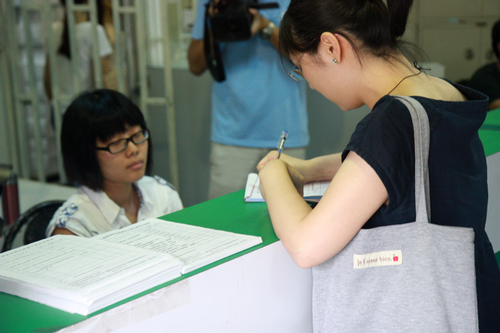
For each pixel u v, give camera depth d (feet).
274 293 2.58
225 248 2.39
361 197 2.19
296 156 7.14
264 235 2.65
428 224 2.22
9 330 1.78
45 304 1.98
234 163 7.25
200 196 10.32
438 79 2.74
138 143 4.44
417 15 13.16
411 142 2.23
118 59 10.03
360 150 2.19
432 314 2.25
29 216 5.10
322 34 2.45
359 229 2.29
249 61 6.77
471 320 2.25
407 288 2.27
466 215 2.42
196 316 2.20
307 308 2.81
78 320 1.83
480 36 13.03
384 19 2.48
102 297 1.89
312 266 2.34
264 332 2.56
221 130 7.23
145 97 9.71
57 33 10.64
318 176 3.48
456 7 13.00
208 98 9.54
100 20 10.59
